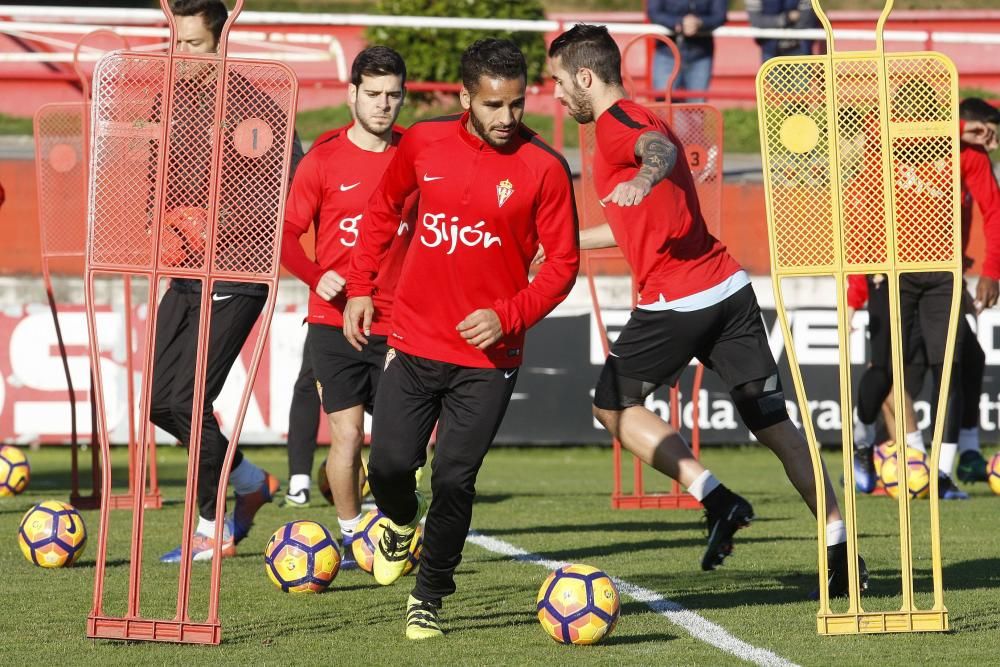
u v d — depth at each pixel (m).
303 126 57.59
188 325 17.25
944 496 26.55
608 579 12.98
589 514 24.59
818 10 13.05
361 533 17.59
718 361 15.80
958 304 13.13
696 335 15.58
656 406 36.47
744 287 15.72
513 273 13.05
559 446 40.34
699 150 25.55
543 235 12.95
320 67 61.97
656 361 15.73
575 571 12.96
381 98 17.08
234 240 12.85
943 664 11.85
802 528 22.25
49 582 16.59
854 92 13.12
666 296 15.59
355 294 13.91
